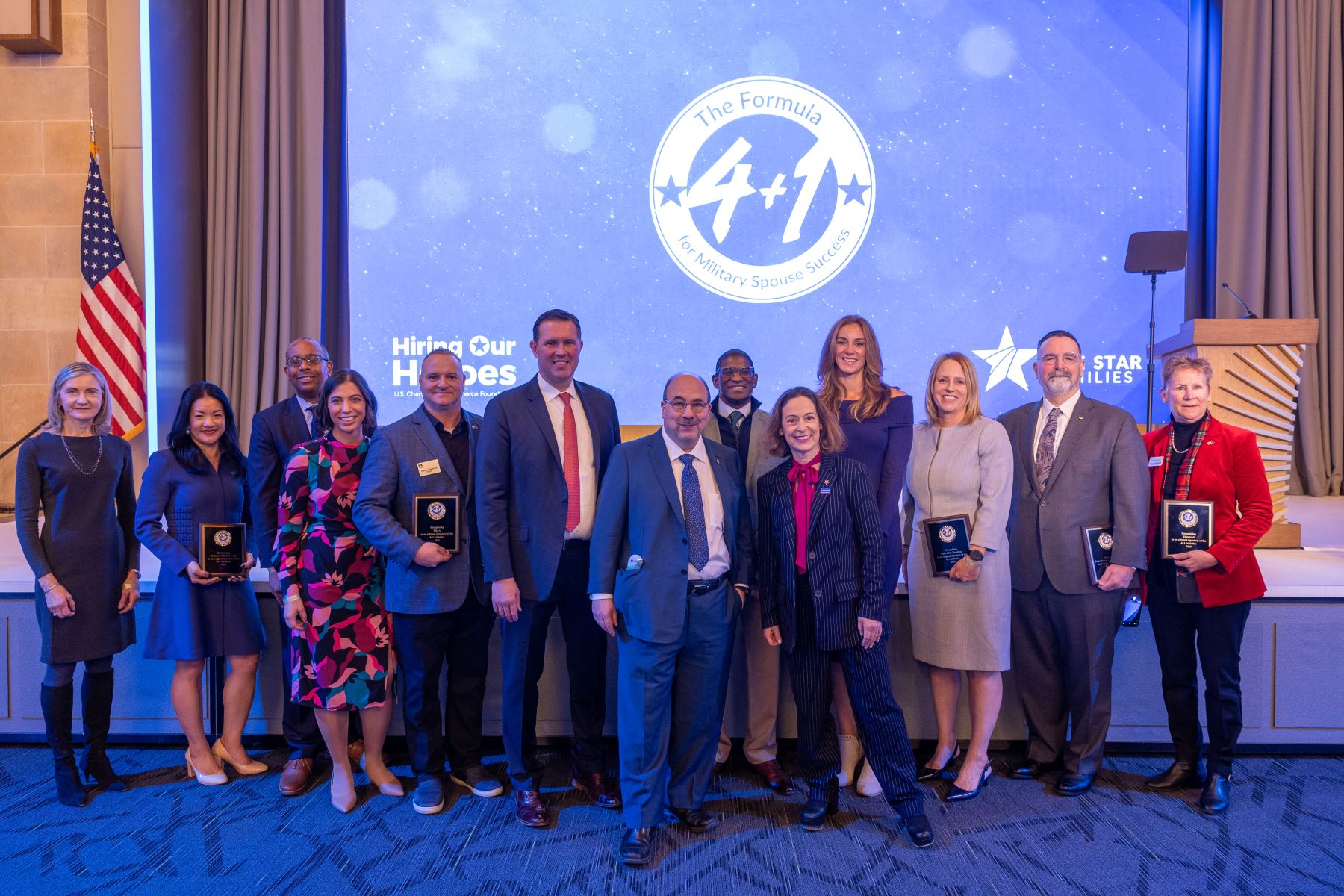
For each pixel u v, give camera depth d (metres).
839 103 5.36
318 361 2.85
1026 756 2.75
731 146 5.39
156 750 2.94
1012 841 2.28
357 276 5.52
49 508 2.50
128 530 2.65
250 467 2.77
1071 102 5.32
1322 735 2.77
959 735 2.89
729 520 2.30
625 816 2.22
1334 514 4.80
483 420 2.42
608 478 2.30
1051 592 2.57
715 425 2.90
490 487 2.36
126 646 2.64
